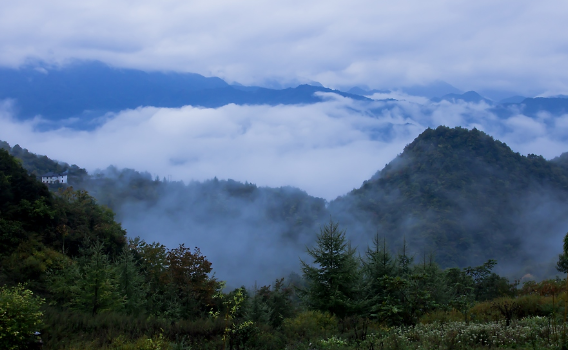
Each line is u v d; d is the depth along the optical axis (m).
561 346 9.80
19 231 31.59
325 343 13.05
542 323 12.23
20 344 11.19
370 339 12.56
